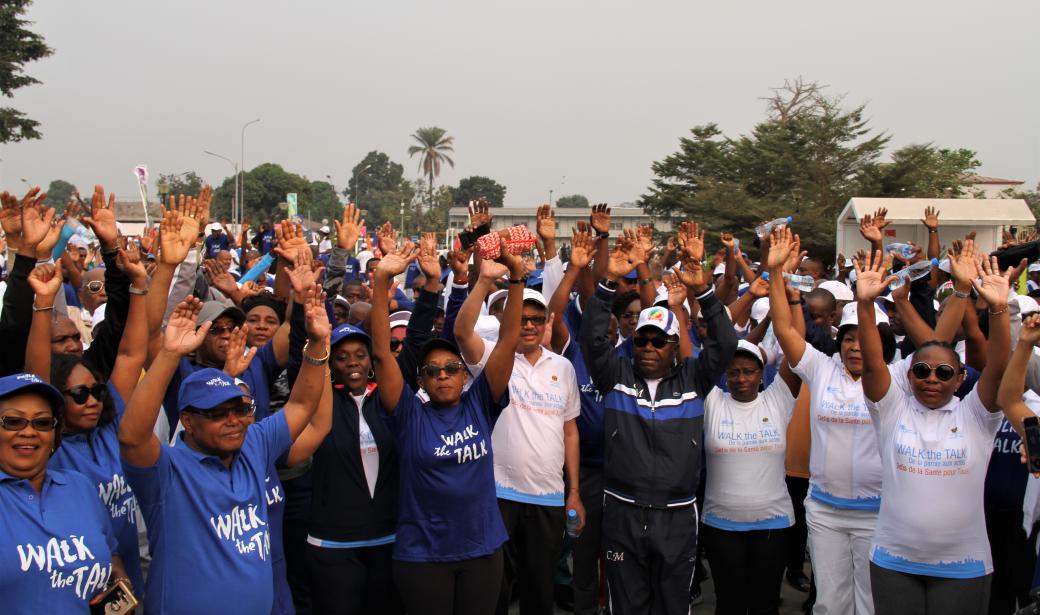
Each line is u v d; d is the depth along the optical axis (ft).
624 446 17.39
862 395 17.74
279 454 14.03
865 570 17.46
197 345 12.23
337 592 16.51
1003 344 15.10
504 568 19.15
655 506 17.10
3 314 14.34
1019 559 17.87
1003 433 17.72
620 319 22.77
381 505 16.75
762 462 17.99
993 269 15.33
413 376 17.89
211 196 16.19
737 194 170.19
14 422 11.18
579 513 19.19
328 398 15.03
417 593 15.75
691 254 17.61
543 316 18.99
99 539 11.79
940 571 15.31
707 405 18.52
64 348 17.75
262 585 12.77
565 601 22.07
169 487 12.35
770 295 18.43
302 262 16.20
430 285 17.90
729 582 18.25
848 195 166.81
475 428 16.03
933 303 24.14
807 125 173.88
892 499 15.71
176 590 12.24
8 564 10.85
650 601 17.56
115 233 14.93
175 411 18.02
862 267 16.47
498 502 18.58
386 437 16.76
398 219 337.31
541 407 18.78
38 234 14.58
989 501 18.04
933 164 171.22
